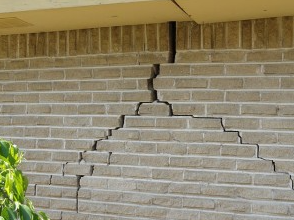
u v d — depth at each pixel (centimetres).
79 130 370
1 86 393
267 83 322
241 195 324
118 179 357
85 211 365
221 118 332
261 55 323
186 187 337
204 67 337
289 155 315
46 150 379
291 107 316
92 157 365
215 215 329
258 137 323
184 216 336
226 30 332
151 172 347
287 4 279
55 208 373
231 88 330
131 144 355
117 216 355
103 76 364
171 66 346
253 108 325
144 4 283
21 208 176
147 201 347
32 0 298
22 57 390
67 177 371
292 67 316
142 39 353
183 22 343
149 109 351
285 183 315
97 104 366
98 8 294
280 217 314
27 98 388
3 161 190
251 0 268
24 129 387
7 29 370
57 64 379
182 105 343
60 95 377
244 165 325
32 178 381
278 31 319
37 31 380
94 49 367
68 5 290
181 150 341
